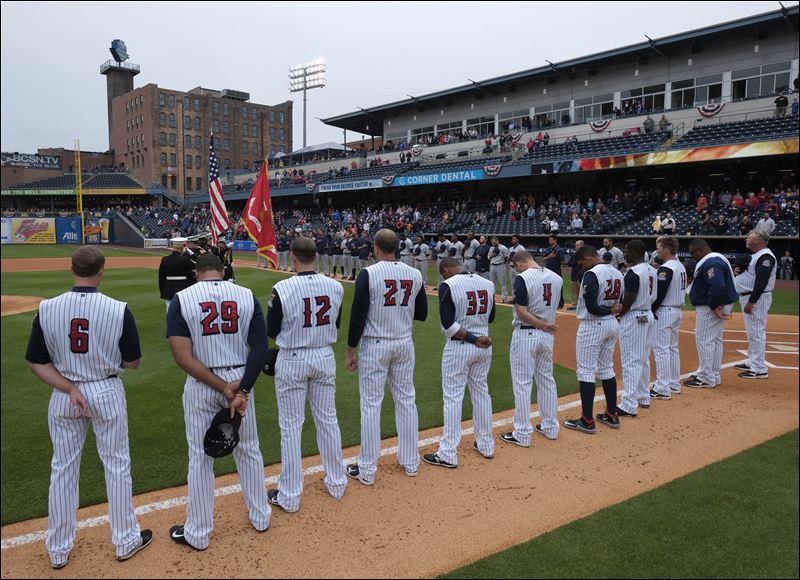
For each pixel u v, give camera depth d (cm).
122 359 389
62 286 1858
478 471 514
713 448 563
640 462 531
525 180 3588
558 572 360
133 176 6662
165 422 619
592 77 3441
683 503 448
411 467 504
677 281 726
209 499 390
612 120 3147
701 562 370
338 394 732
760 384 800
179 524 420
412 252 1867
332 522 425
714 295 746
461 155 3819
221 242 1345
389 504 453
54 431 367
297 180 4788
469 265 1620
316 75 6097
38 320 361
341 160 4734
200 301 379
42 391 720
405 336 494
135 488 472
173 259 977
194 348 377
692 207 2536
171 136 6938
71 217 5162
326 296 444
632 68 3259
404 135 4606
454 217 3528
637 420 650
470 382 544
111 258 3425
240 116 7581
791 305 1541
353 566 370
